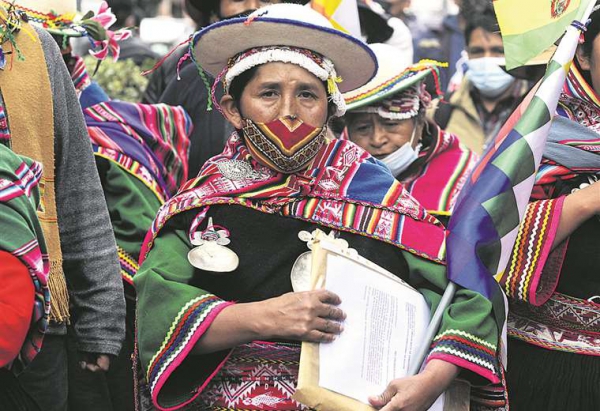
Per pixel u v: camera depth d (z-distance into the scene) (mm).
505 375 8008
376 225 7000
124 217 9711
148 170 10023
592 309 7734
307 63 6828
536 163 7102
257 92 6871
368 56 6973
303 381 6266
